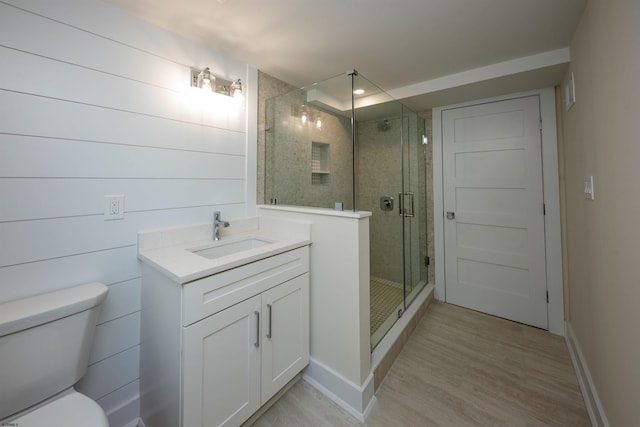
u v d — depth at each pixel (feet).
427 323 7.55
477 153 8.16
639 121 2.80
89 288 3.82
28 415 2.80
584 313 5.26
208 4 4.17
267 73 6.63
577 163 5.45
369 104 6.03
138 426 4.43
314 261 5.22
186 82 5.08
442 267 8.96
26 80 3.46
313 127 5.99
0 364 2.87
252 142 6.27
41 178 3.60
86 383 4.04
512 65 6.16
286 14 4.44
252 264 4.10
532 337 6.84
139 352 4.55
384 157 6.75
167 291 3.62
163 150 4.80
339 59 6.01
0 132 3.30
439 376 5.44
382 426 4.33
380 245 6.89
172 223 4.96
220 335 3.70
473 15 4.55
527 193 7.42
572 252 6.25
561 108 6.82
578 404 4.71
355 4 4.21
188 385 3.34
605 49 3.66
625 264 3.26
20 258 3.47
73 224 3.87
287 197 6.17
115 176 4.25
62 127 3.75
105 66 4.11
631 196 3.06
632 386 3.10
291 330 4.81
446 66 6.45
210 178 5.52
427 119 9.14
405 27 4.86
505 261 7.80
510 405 4.70
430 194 9.18
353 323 4.64
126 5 4.16
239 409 3.94
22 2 3.42
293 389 5.14
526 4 4.31
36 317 3.08
